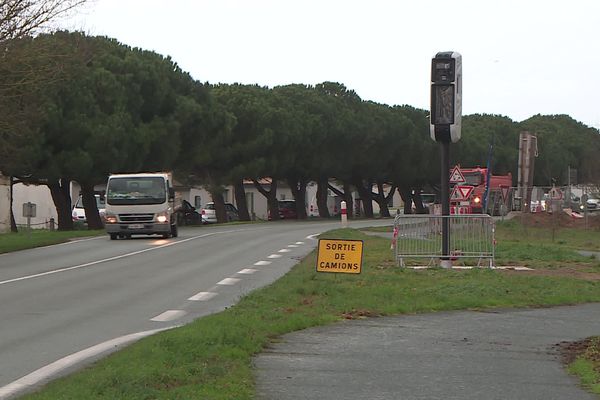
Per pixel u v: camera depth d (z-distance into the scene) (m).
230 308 16.17
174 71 66.25
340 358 11.95
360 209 128.75
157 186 40.94
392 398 9.61
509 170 130.75
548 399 9.72
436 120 24.25
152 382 9.45
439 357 12.18
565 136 158.50
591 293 19.89
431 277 22.27
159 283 22.05
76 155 54.06
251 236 44.12
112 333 14.11
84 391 8.98
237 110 75.94
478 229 25.52
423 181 111.31
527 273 24.16
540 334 14.40
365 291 18.89
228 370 10.48
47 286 21.31
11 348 12.67
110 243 38.44
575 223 57.06
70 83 53.50
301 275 21.91
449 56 23.98
